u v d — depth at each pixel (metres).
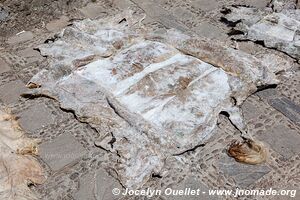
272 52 4.15
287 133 3.49
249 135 3.42
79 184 3.15
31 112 3.62
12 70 4.00
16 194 2.98
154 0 4.79
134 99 3.52
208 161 3.28
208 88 3.61
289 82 3.89
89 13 4.65
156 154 3.21
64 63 3.83
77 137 3.44
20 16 4.43
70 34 4.09
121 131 3.35
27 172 3.14
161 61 3.80
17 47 4.24
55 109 3.64
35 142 3.37
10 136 3.36
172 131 3.33
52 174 3.20
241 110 3.59
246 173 3.22
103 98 3.55
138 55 3.85
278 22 4.31
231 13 4.54
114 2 4.78
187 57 3.85
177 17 4.59
